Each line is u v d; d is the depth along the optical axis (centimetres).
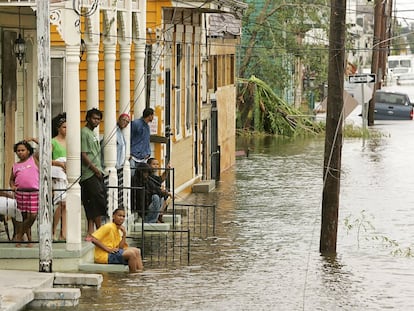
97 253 2462
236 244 2895
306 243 2944
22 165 2470
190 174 4084
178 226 3189
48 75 2239
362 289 2344
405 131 7450
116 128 2878
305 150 6044
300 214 3497
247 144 6475
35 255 2444
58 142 2605
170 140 3675
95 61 2736
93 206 2600
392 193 4084
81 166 2591
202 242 2912
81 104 3550
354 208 3691
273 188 4234
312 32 8138
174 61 3734
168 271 2478
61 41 3456
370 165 5141
